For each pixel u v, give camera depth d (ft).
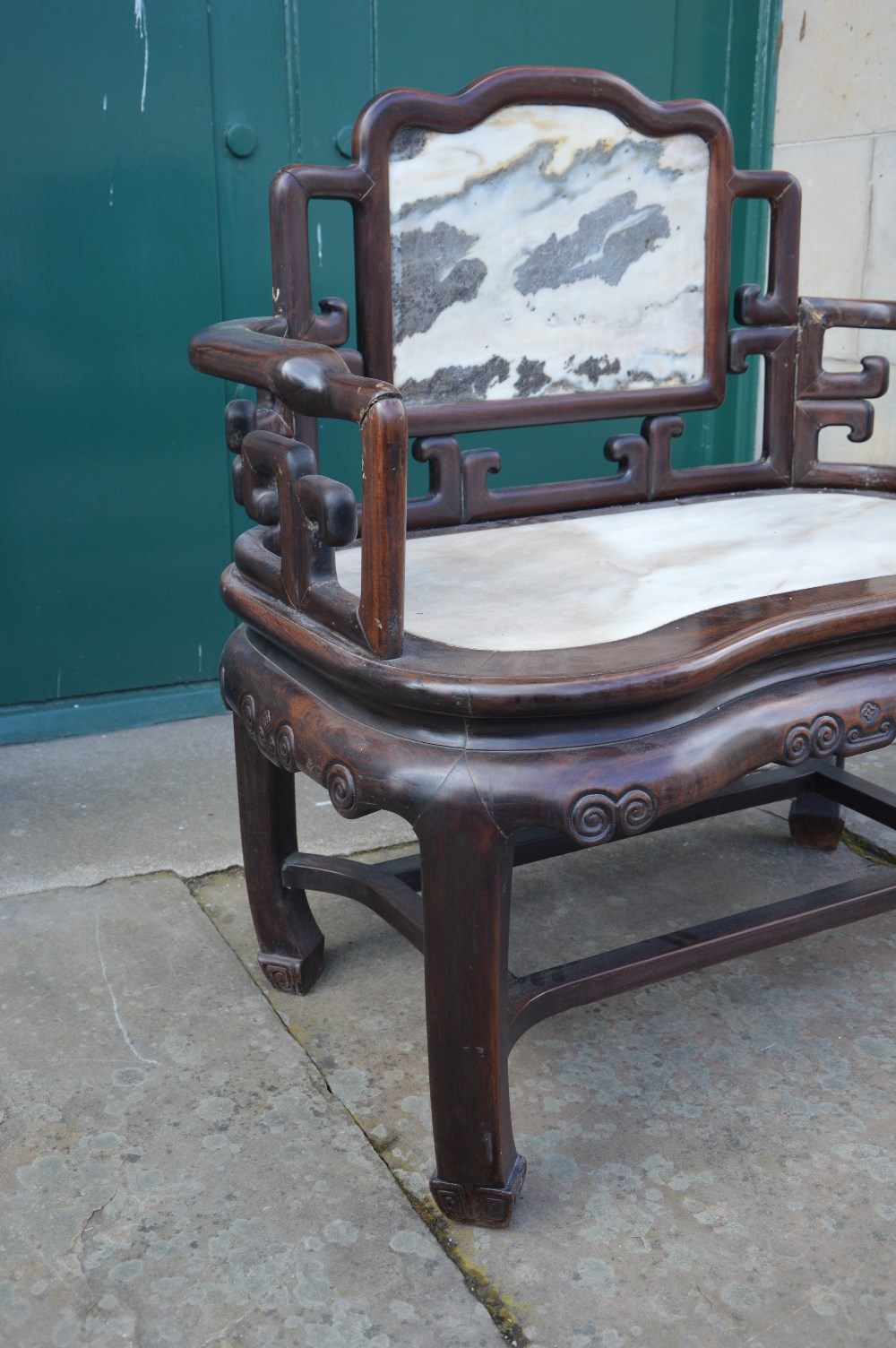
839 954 4.90
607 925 5.11
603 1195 3.59
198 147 6.69
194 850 5.80
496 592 3.62
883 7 6.87
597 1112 3.95
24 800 6.34
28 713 7.15
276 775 4.35
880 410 7.44
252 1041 4.33
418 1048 4.31
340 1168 3.71
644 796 3.00
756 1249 3.37
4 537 6.82
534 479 8.16
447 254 4.21
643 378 4.73
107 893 5.39
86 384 6.79
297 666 3.55
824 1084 4.09
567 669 2.89
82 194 6.50
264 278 7.07
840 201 7.45
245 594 3.67
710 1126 3.89
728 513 4.65
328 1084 4.10
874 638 3.45
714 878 5.50
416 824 3.06
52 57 6.25
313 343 3.16
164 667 7.43
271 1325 3.14
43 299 6.57
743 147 7.96
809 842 5.74
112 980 4.72
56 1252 3.38
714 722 3.18
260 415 3.83
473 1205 3.43
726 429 8.46
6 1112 3.94
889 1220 3.48
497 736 2.98
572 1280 3.28
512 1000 3.52
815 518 4.49
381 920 5.18
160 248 6.75
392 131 3.98
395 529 2.88
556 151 4.30
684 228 4.65
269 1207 3.54
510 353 4.42
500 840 3.01
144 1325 3.14
